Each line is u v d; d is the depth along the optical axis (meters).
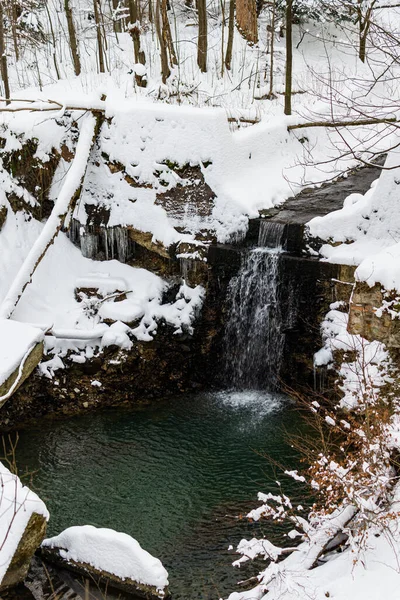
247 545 6.68
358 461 7.07
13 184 14.02
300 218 12.33
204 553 7.89
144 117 13.51
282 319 11.90
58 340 12.20
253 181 13.35
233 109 15.05
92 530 7.55
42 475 9.73
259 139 13.83
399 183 11.20
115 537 7.39
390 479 6.50
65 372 12.12
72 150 14.14
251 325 12.27
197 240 12.88
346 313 11.23
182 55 19.97
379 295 9.73
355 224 11.57
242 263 12.23
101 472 9.73
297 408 11.33
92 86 17.20
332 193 13.45
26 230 13.88
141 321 12.52
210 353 12.68
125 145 13.61
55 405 11.90
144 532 8.33
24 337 11.08
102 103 13.82
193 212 13.09
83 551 7.51
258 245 12.49
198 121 13.18
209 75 18.53
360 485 6.64
